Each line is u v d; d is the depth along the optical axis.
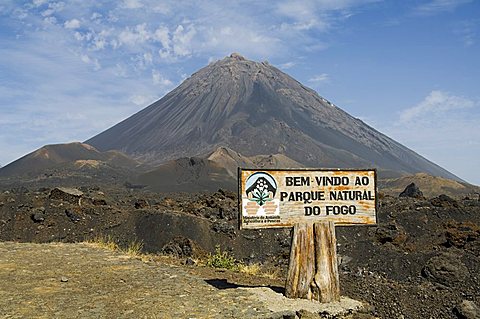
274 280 13.74
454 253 20.09
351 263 21.64
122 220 27.97
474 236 23.00
